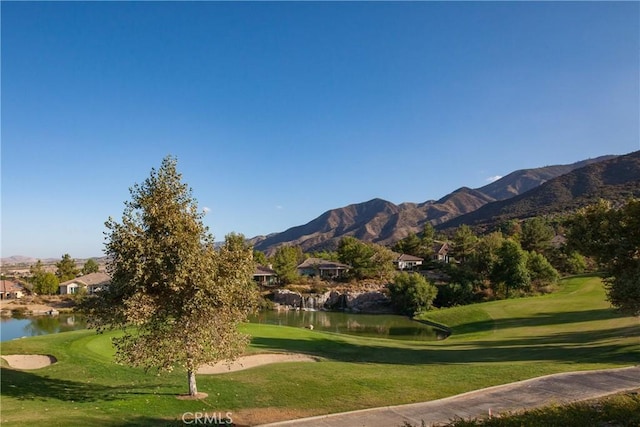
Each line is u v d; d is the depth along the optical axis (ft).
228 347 57.16
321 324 204.74
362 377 67.77
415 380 64.90
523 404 50.75
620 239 78.54
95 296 57.26
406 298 245.24
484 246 255.70
